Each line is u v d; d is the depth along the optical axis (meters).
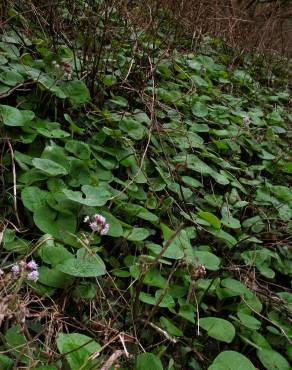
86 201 1.20
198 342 1.16
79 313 1.08
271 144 2.23
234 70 2.93
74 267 1.04
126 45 2.20
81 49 1.97
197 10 2.91
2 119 1.36
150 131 1.57
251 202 1.78
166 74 2.23
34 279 0.94
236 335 1.22
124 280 1.23
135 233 1.28
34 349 0.91
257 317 1.31
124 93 1.89
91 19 1.99
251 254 1.47
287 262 1.56
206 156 1.84
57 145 1.46
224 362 1.01
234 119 2.21
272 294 1.39
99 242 1.23
